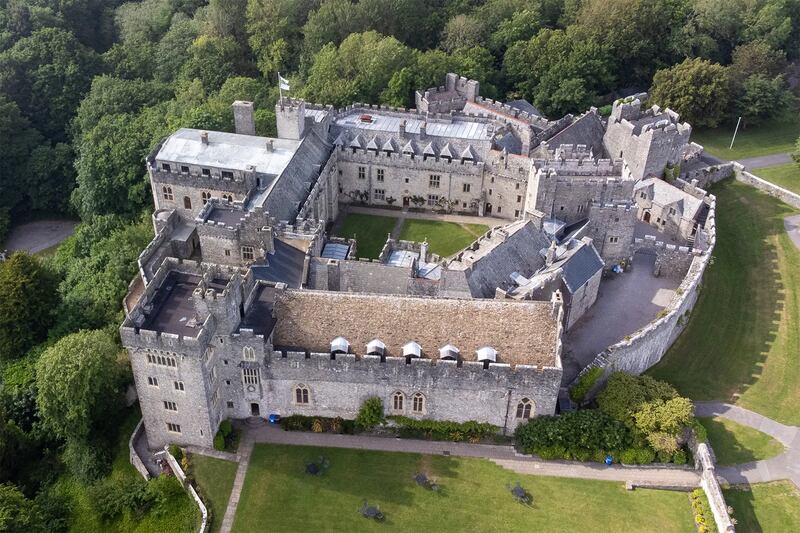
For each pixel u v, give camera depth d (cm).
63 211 16550
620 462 9512
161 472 9594
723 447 9975
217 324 9044
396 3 19025
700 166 16388
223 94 16388
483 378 9225
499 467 9444
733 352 11731
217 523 8844
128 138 14938
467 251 11569
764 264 13675
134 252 12631
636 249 13288
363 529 8788
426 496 9119
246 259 11688
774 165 16900
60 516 9475
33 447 10469
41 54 17450
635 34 18862
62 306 11781
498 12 19625
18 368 11206
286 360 9312
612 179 12538
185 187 13312
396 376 9331
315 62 17525
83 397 9662
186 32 18938
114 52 18575
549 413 9581
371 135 14738
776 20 19488
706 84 17688
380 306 9619
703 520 8888
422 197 15025
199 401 9194
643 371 11275
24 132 16562
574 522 8881
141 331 8712
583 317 11988
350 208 15212
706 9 19488
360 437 9788
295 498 9081
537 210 12800
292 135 13912
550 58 18112
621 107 14925
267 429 9862
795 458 9862
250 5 18712
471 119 15138
